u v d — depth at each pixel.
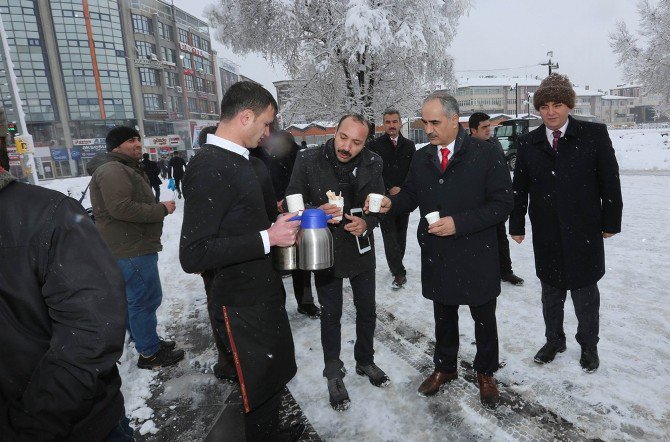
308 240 1.79
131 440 1.25
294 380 2.66
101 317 0.98
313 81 11.80
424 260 2.37
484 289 2.20
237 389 2.61
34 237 0.95
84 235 1.01
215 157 1.57
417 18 10.45
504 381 2.50
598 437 2.00
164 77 53.19
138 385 2.68
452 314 2.35
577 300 2.51
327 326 2.40
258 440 1.79
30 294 0.96
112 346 1.00
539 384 2.44
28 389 0.95
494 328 2.27
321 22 11.15
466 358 2.80
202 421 2.31
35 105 43.72
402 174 4.32
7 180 0.96
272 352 1.74
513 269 4.60
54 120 44.81
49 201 0.99
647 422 2.08
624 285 3.92
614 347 2.81
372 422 2.21
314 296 4.25
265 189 2.06
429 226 2.11
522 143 2.60
